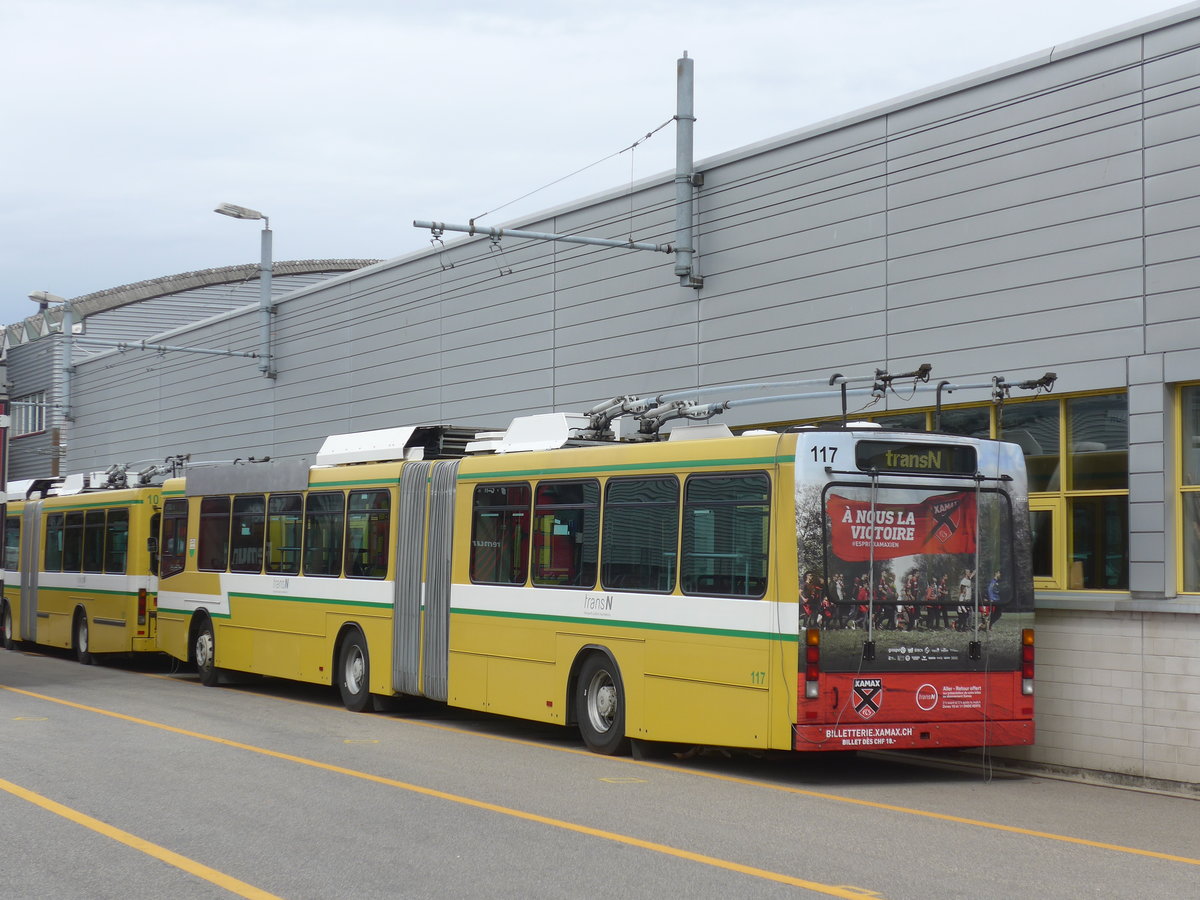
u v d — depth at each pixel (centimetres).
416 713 1727
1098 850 898
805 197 1697
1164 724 1234
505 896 743
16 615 2869
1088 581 1371
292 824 946
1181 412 1306
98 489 2631
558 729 1599
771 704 1162
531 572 1462
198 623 2130
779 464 1180
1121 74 1356
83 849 863
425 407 2462
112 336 4356
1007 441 1324
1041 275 1420
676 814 1008
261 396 3047
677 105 1844
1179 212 1300
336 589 1780
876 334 1598
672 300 1895
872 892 758
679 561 1270
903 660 1181
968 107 1503
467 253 2345
